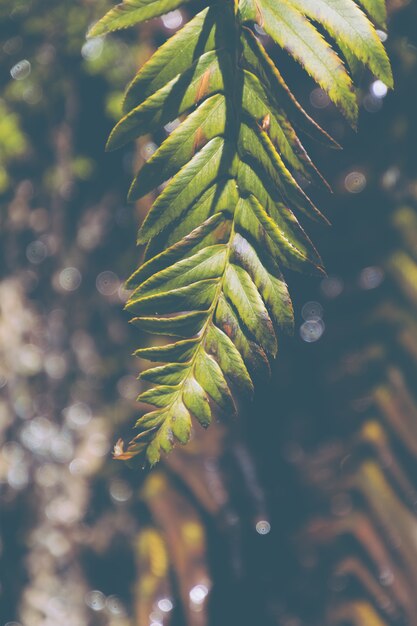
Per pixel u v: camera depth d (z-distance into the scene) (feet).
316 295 7.98
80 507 7.96
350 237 7.80
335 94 2.43
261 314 2.44
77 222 8.31
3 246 8.35
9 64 7.67
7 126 7.75
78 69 7.54
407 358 7.66
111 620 7.59
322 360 7.94
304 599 7.25
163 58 2.42
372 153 7.65
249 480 7.62
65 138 7.93
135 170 7.73
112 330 8.32
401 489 7.45
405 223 7.70
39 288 8.42
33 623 7.66
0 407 8.18
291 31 2.43
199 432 7.89
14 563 7.83
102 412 8.20
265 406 7.98
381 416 7.68
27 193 8.19
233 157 2.44
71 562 7.83
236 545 7.34
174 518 7.52
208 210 2.44
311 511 7.60
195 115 2.43
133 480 7.87
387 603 7.11
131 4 2.41
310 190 7.68
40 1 7.48
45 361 8.31
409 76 7.14
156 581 7.30
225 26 2.43
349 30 2.42
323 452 7.86
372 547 7.30
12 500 7.96
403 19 6.75
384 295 7.77
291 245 2.43
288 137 2.43
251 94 2.43
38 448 8.12
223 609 7.15
